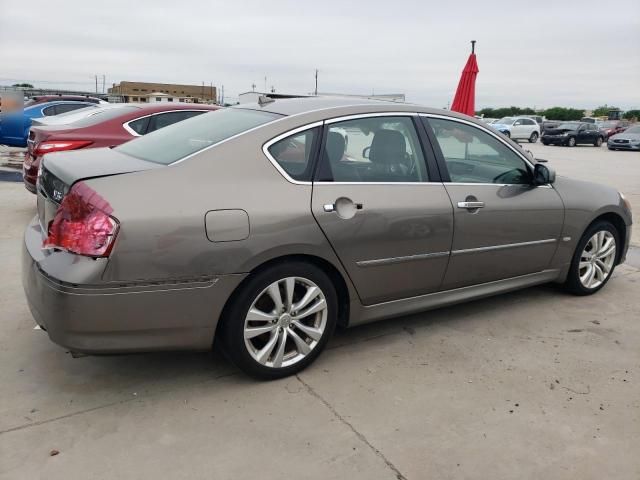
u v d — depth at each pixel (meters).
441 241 3.52
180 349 2.81
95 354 2.62
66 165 2.90
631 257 6.00
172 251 2.61
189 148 2.98
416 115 3.60
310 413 2.82
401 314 3.57
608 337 3.87
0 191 8.40
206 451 2.50
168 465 2.40
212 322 2.80
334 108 3.29
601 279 4.74
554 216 4.16
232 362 3.04
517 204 3.91
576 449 2.61
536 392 3.10
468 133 3.82
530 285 4.28
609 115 59.91
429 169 3.55
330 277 3.24
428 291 3.63
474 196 3.68
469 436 2.68
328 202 3.04
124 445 2.51
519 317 4.18
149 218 2.57
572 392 3.11
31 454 2.42
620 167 17.30
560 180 4.40
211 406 2.85
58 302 2.52
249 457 2.47
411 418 2.81
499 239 3.84
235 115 3.43
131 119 6.34
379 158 3.37
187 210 2.66
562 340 3.79
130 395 2.92
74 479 2.29
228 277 2.77
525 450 2.59
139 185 2.64
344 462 2.46
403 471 2.42
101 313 2.54
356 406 2.90
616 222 4.76
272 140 3.02
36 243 2.92
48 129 6.07
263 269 2.91
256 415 2.78
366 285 3.30
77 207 2.57
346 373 3.23
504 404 2.97
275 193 2.90
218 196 2.75
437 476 2.39
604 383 3.23
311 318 3.21
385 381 3.16
